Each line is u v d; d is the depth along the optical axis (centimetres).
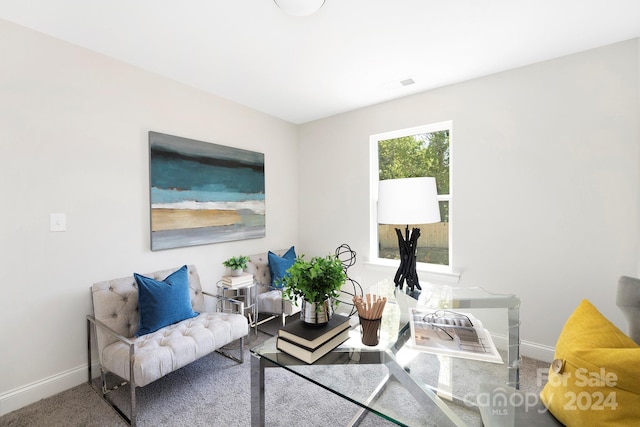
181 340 180
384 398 117
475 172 252
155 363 161
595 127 204
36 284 181
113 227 214
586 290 209
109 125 212
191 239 259
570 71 212
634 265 193
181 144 252
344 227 337
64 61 191
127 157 221
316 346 119
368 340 132
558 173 218
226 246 293
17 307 174
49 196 185
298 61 221
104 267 209
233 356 234
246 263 273
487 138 246
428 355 122
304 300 130
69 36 187
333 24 178
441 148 283
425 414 111
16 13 164
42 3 156
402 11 166
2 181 169
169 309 202
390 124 299
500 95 239
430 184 179
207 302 274
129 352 161
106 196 211
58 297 189
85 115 201
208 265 277
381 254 320
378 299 138
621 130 196
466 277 257
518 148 232
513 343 139
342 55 213
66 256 192
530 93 227
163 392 188
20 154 175
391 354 125
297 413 169
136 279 198
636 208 192
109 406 174
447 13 169
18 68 174
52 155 187
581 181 210
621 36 191
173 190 247
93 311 201
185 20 173
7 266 171
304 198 372
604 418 81
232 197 294
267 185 337
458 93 259
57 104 188
